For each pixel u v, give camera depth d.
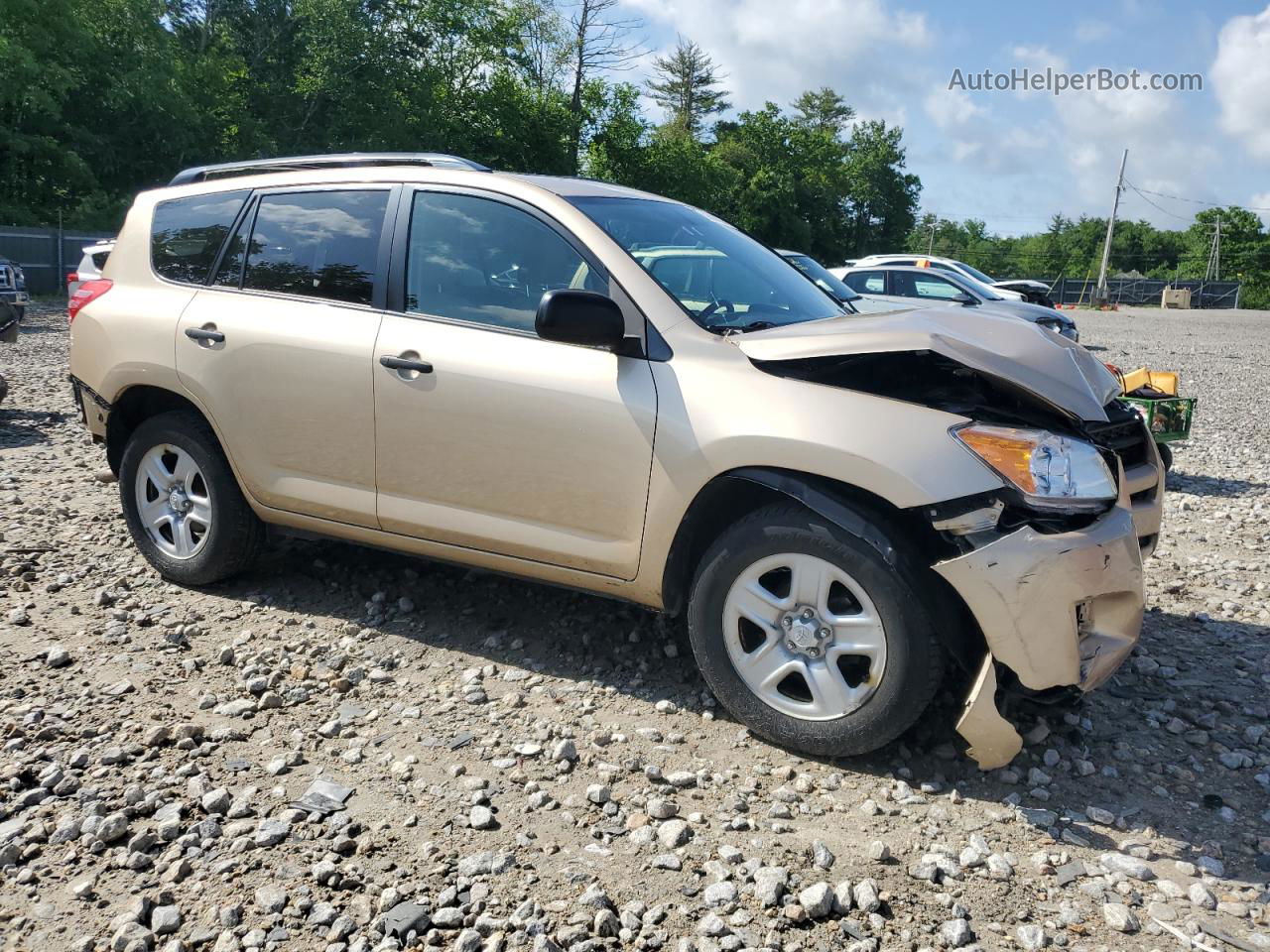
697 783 3.26
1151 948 2.55
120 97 33.62
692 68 87.31
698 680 4.00
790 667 3.39
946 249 134.50
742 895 2.69
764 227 83.12
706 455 3.41
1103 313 55.25
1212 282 77.31
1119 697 4.04
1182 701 4.03
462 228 4.08
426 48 42.97
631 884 2.73
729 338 3.56
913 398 3.26
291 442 4.33
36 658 4.02
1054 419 3.22
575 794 3.17
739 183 80.94
